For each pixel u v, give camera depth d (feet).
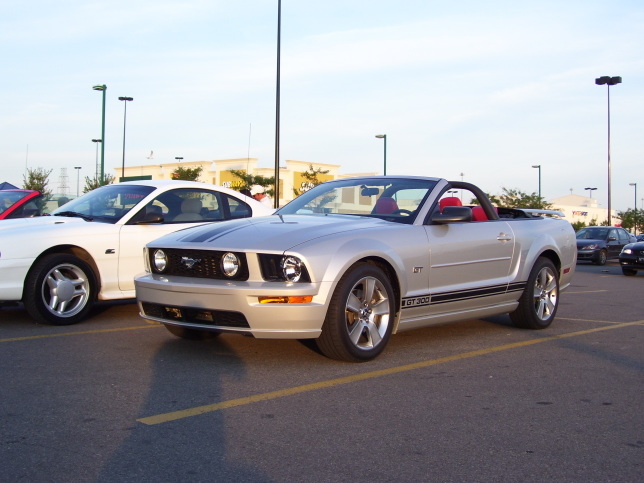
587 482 10.34
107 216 25.09
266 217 19.65
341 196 21.52
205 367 16.94
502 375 16.79
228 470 10.55
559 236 24.52
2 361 17.38
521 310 23.13
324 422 12.91
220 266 16.56
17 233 22.27
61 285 22.76
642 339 22.13
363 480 10.27
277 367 17.03
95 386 15.08
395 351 19.44
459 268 20.02
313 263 16.15
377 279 17.57
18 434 12.00
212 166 134.21
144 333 21.45
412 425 12.83
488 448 11.69
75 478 10.17
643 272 68.85
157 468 10.59
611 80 115.14
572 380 16.42
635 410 14.03
